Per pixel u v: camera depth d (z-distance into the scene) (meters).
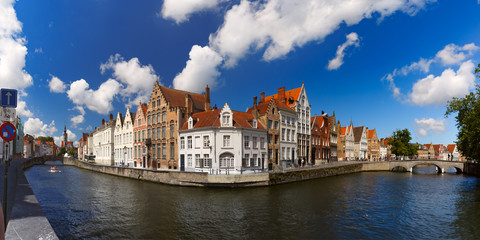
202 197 26.56
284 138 48.28
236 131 37.22
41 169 65.50
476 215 20.67
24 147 112.62
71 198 26.61
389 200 26.06
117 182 38.50
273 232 16.56
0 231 7.62
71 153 151.62
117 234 16.06
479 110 28.48
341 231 16.89
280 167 43.62
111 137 65.94
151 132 49.16
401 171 62.78
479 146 30.34
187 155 40.09
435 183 39.16
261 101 52.66
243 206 22.94
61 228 17.16
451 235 16.41
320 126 63.25
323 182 39.06
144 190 30.88
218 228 17.19
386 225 18.17
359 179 43.97
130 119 58.28
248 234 16.19
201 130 37.97
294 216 20.02
